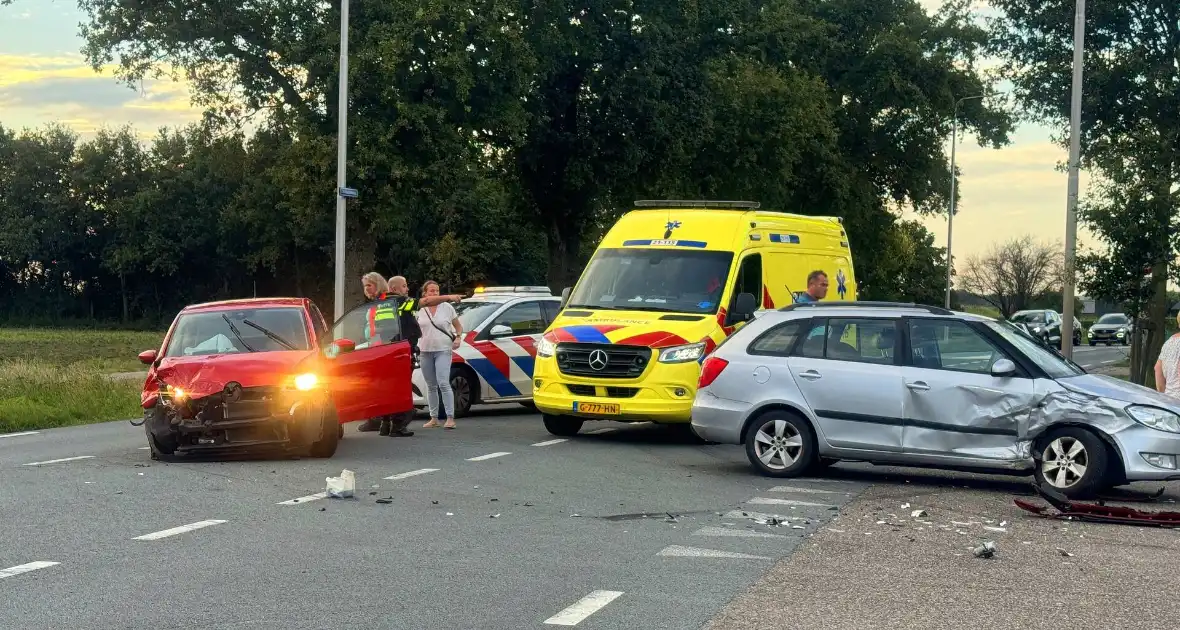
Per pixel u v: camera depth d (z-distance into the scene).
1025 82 28.78
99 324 81.75
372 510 9.57
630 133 40.44
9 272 84.25
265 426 12.37
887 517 9.55
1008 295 88.50
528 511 9.60
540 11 37.19
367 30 32.59
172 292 84.31
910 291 85.31
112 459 12.81
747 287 15.59
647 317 15.01
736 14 42.16
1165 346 12.24
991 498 10.73
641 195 43.59
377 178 32.84
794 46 46.28
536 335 19.22
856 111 52.06
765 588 6.89
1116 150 24.56
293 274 83.25
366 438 15.12
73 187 83.06
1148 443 10.43
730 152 44.06
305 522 8.99
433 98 33.66
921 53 51.09
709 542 8.34
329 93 32.47
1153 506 10.45
